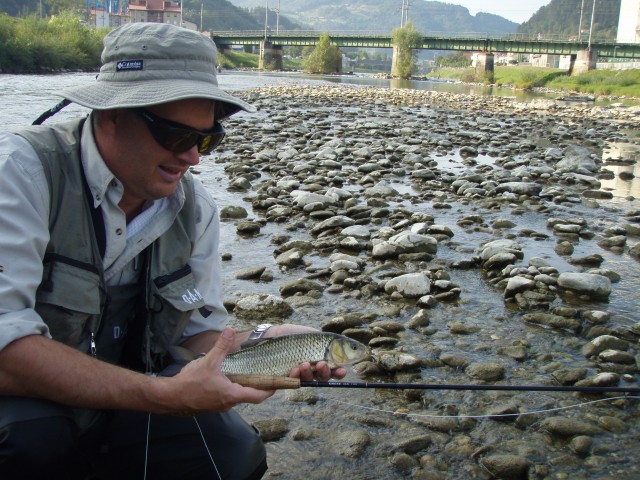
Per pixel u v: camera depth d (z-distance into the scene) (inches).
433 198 183.0
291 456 59.7
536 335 89.5
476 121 456.4
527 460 59.3
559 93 1179.9
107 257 43.4
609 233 147.9
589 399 71.7
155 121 39.9
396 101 648.4
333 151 249.1
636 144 357.7
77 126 43.8
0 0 2383.1
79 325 42.6
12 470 38.2
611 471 58.2
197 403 40.2
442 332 89.4
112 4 2571.4
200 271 49.5
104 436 46.7
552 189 194.4
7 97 448.5
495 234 144.3
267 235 137.0
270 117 405.4
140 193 42.5
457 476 57.5
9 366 37.5
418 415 66.8
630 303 103.0
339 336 48.3
